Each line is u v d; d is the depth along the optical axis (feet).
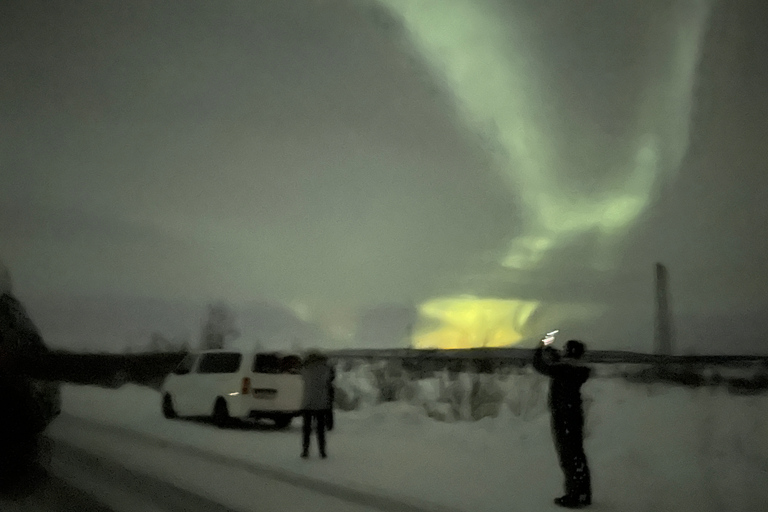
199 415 57.16
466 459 35.40
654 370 73.61
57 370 47.93
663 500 25.48
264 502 26.89
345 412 59.47
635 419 42.86
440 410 52.03
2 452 39.11
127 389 100.68
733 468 29.71
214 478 32.17
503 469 32.53
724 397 49.47
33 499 28.32
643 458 32.55
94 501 27.84
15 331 40.52
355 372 77.36
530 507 25.25
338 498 27.27
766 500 25.00
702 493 26.21
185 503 27.09
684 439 35.78
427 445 40.37
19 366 40.19
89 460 37.86
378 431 47.32
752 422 37.60
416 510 25.04
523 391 51.78
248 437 47.78
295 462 36.19
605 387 64.03
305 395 37.68
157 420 59.62
